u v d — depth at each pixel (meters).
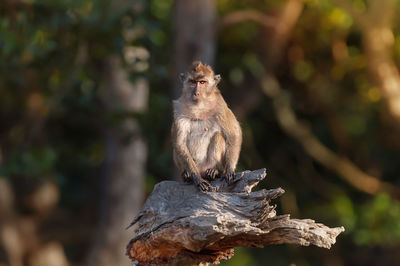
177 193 6.86
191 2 14.05
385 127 19.44
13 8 13.20
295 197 21.52
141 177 18.92
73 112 16.98
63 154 21.30
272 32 16.36
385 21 16.08
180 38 14.20
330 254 22.09
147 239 6.62
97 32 13.73
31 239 21.02
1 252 19.12
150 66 14.59
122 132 16.44
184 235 6.28
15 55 13.61
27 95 16.78
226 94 17.66
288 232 6.34
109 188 18.75
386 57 16.28
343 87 19.03
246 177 6.93
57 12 13.21
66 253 25.56
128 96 17.92
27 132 16.67
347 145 19.91
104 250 18.75
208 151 8.48
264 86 18.14
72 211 26.36
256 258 22.34
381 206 17.55
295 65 18.44
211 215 6.10
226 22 14.77
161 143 16.86
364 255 22.91
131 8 14.09
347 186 21.44
